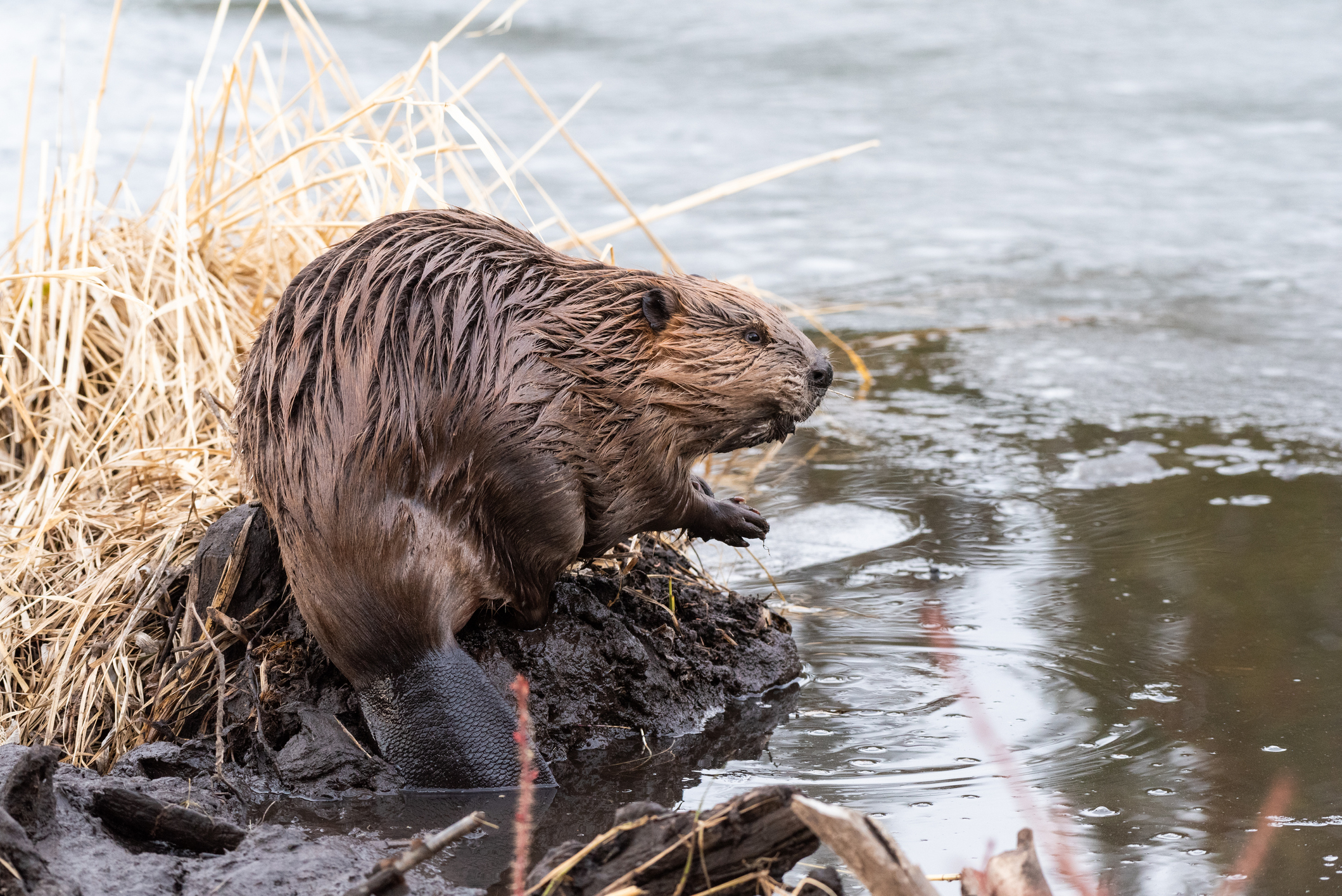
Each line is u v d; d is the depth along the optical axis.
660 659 8.38
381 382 7.20
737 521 8.47
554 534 7.54
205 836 6.33
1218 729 7.64
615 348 7.58
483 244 7.63
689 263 18.30
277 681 7.73
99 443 10.01
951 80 28.34
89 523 9.02
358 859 6.23
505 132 23.20
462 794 7.18
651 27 32.22
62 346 10.33
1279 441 12.88
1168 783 7.03
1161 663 8.54
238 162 13.59
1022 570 10.25
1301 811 6.69
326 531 7.17
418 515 7.18
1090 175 22.69
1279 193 21.56
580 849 5.66
